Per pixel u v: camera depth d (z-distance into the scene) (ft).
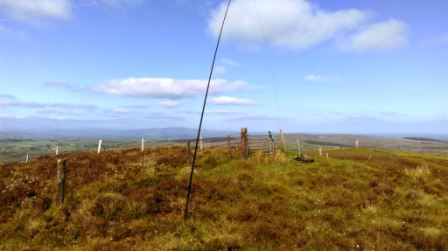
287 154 108.37
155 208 56.54
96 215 53.36
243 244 44.37
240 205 59.82
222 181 71.56
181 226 50.42
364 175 87.04
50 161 91.76
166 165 84.17
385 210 63.77
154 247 43.91
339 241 45.55
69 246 46.06
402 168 108.17
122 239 47.57
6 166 88.12
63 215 53.52
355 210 62.80
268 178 78.48
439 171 115.55
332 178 82.12
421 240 46.96
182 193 63.57
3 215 54.13
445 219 58.85
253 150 106.83
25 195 60.34
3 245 46.21
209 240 44.73
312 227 49.62
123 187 64.49
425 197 72.64
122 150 118.52
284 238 46.62
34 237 48.24
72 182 67.31
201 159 90.12
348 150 183.42
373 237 47.44
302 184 77.10
